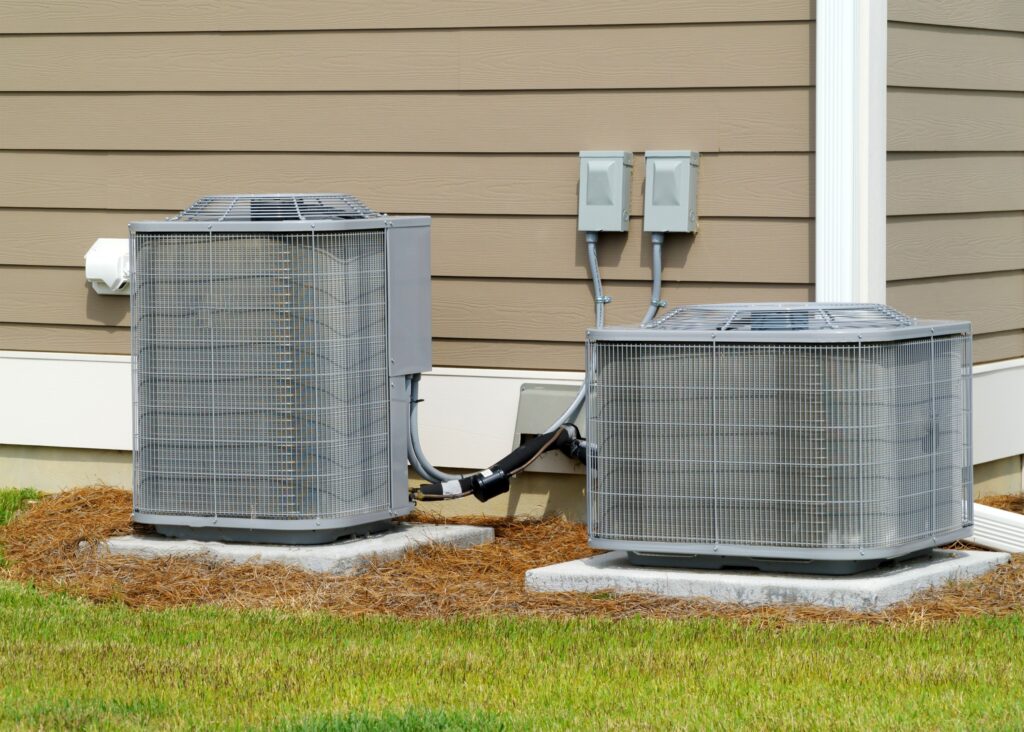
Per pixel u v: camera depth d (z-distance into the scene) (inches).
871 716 449.4
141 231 683.4
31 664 522.9
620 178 736.3
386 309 691.4
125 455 849.5
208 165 821.2
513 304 772.0
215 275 674.2
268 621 591.5
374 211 767.7
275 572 657.6
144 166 833.5
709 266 736.3
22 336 864.3
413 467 764.0
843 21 697.0
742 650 531.2
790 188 722.8
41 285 858.8
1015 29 842.2
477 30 768.9
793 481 601.0
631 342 619.5
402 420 703.7
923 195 762.2
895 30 732.7
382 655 532.1
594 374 631.2
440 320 783.7
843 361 593.0
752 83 725.3
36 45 848.3
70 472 861.2
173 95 825.5
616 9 745.0
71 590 647.8
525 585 635.5
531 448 730.2
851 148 698.8
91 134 842.2
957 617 576.7
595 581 622.8
